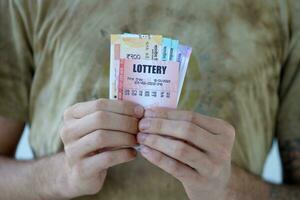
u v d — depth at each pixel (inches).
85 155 24.2
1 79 29.4
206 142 23.4
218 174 24.2
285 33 29.1
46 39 28.7
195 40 27.9
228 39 28.2
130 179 27.5
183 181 24.2
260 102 28.9
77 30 28.2
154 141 23.1
